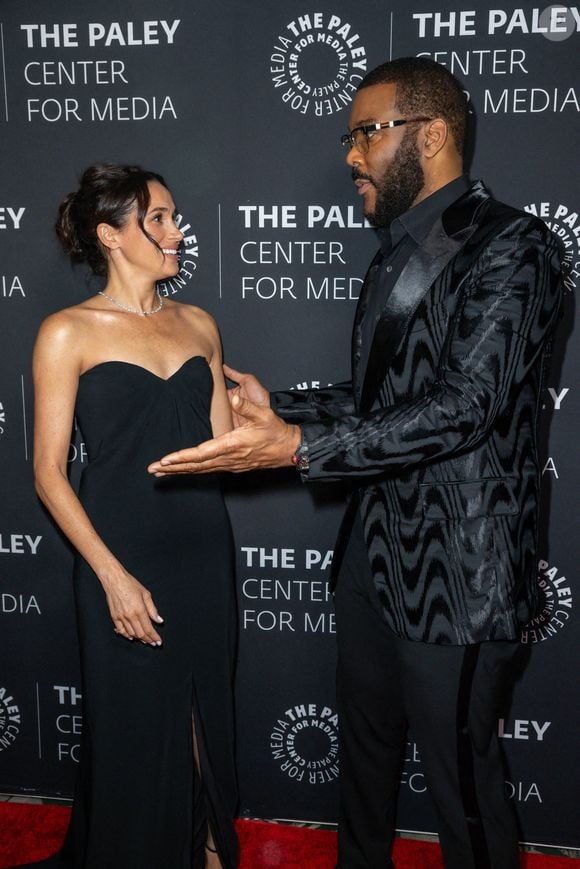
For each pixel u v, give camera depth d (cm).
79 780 189
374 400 159
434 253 150
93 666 174
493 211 148
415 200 159
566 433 201
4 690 231
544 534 205
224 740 191
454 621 151
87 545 169
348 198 199
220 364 196
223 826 191
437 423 134
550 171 191
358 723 188
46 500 171
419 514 153
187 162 202
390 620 159
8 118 204
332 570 183
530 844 216
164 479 177
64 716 231
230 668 192
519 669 211
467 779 157
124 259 179
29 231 208
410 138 154
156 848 182
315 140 197
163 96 199
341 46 192
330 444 136
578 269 193
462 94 159
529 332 137
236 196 202
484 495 149
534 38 186
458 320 140
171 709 181
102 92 201
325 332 207
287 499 215
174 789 183
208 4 194
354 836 194
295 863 206
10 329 213
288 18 192
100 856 178
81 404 174
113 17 197
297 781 227
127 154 203
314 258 203
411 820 223
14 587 226
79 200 178
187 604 181
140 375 173
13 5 199
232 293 207
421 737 161
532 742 214
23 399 216
